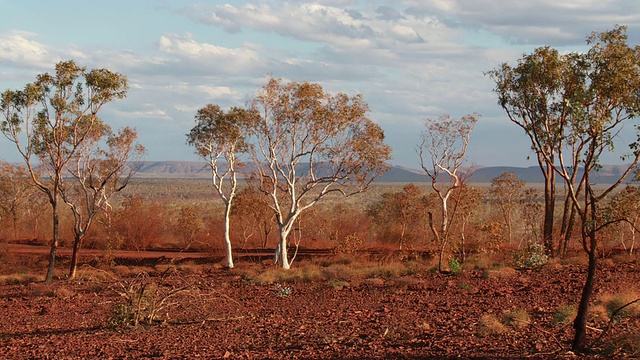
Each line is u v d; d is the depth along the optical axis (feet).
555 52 41.19
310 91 102.01
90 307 64.08
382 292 66.33
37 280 94.84
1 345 43.39
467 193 100.83
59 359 37.73
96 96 86.84
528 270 77.51
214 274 97.04
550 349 34.27
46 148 88.99
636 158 31.78
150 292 51.37
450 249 92.22
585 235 33.04
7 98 83.87
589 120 31.22
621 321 41.24
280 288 73.26
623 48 33.24
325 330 45.11
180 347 40.68
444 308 53.36
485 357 33.19
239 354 37.32
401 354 35.17
